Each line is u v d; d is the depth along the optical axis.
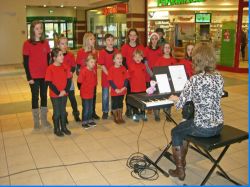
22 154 3.41
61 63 3.91
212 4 11.42
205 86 2.44
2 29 12.60
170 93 3.05
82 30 19.42
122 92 4.34
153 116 4.85
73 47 19.12
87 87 4.20
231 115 4.90
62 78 3.88
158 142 3.76
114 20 15.16
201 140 2.47
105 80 4.53
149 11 12.15
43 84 4.17
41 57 4.07
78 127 4.33
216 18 13.02
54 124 4.01
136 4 11.51
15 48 12.97
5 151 3.49
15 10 12.74
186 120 2.76
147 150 3.52
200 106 2.47
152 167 3.09
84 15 19.27
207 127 2.46
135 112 4.61
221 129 2.60
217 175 2.93
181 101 2.56
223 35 10.20
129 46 4.58
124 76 4.34
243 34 10.16
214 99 2.47
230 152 3.44
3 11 12.50
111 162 3.21
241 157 3.31
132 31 4.55
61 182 2.79
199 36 11.90
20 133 4.10
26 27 13.16
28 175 2.92
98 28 17.44
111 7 13.51
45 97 4.25
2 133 4.10
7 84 7.86
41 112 4.31
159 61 4.40
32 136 3.98
